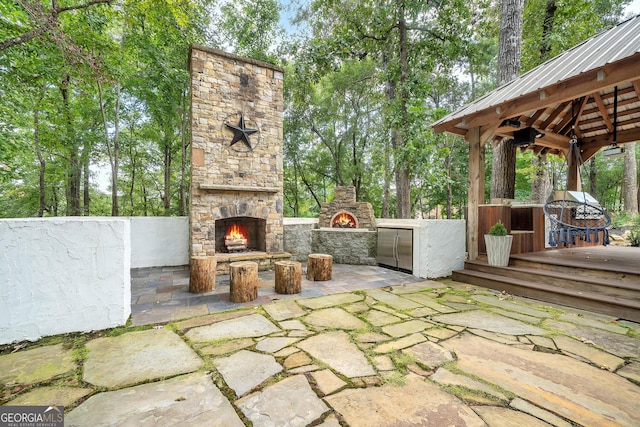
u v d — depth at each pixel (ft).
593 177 41.42
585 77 11.42
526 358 7.34
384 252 20.63
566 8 25.48
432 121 26.27
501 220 16.90
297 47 32.42
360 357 7.38
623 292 10.92
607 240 13.19
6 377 6.43
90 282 9.07
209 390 5.95
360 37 29.84
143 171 48.24
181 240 21.84
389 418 5.07
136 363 7.07
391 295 13.30
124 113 35.73
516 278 14.44
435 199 55.36
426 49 30.50
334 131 53.42
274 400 5.60
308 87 41.91
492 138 20.74
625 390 5.94
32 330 8.36
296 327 9.45
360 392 5.87
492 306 11.73
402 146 27.14
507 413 5.22
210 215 18.69
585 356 7.45
